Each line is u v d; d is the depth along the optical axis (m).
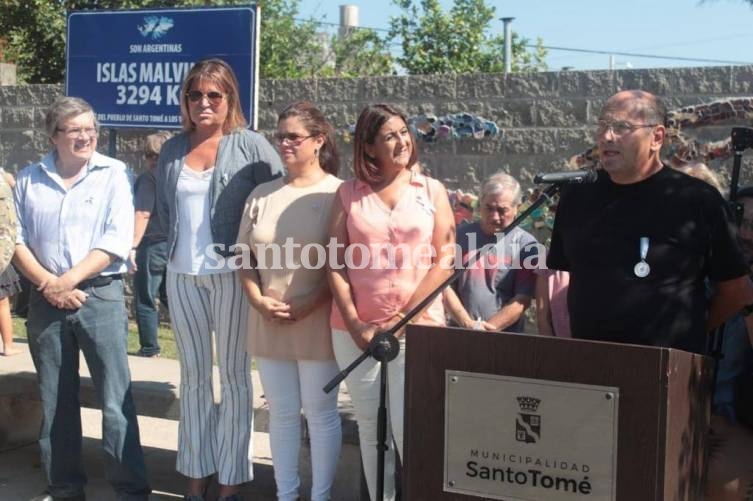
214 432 4.20
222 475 4.13
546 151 6.48
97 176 4.17
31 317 4.21
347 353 3.72
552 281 4.04
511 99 6.56
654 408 2.42
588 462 2.50
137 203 6.55
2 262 3.76
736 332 3.41
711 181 3.74
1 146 8.20
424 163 6.84
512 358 2.57
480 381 2.61
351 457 4.50
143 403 4.54
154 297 6.72
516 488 2.59
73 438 4.28
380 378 3.49
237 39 6.77
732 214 2.98
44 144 8.05
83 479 4.38
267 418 4.46
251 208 3.91
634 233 2.91
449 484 2.67
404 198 3.65
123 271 4.20
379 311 3.64
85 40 7.32
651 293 2.87
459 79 6.70
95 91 7.32
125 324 4.24
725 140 5.95
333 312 3.77
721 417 3.40
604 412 2.47
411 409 2.70
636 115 2.87
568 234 3.07
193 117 4.04
